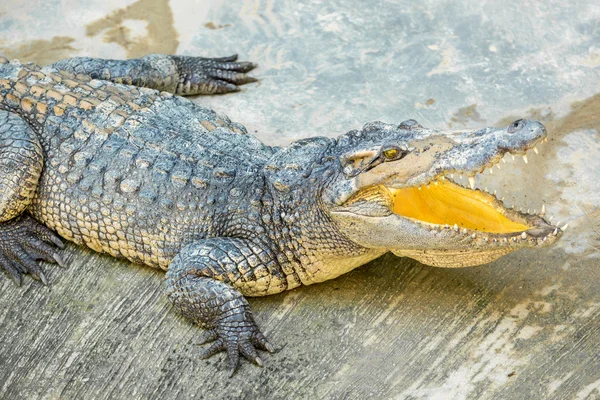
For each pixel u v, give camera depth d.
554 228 4.71
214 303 4.81
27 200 4.99
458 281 4.93
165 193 4.92
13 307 4.93
